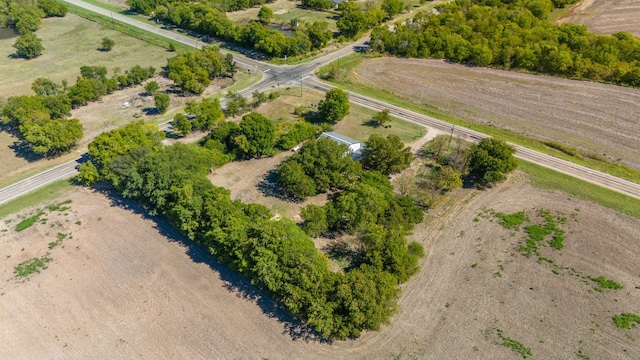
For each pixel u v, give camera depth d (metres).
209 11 162.38
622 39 133.75
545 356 57.19
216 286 68.00
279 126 105.19
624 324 60.88
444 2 191.62
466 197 85.88
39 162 98.38
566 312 62.81
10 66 141.12
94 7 194.38
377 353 58.06
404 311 63.50
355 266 70.75
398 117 112.50
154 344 59.81
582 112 111.38
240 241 65.56
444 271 69.88
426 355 57.66
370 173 84.62
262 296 66.25
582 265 70.19
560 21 164.50
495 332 60.28
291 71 137.12
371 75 134.50
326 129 103.50
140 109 117.62
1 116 108.25
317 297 59.38
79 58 146.88
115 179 82.88
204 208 71.81
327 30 155.75
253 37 147.88
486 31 144.50
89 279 69.75
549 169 92.69
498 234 76.75
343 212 73.38
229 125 98.00
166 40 160.38
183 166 81.31
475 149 89.31
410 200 79.56
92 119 113.12
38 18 170.62
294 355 58.12
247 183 90.19
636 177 89.69
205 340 60.19
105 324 62.78
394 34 149.00
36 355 59.16
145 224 80.62
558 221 78.94
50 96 111.12
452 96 121.88
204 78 124.19
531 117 110.94
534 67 132.88
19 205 85.75
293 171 82.25
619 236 75.31
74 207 85.00
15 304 66.12
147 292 67.25
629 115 108.88
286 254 62.19
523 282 67.56
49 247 76.06
